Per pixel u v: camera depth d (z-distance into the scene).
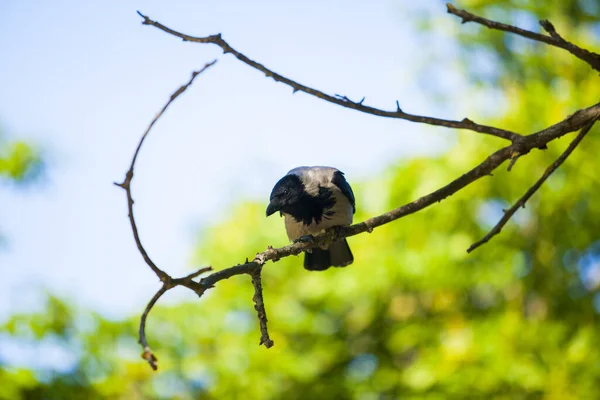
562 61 14.20
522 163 13.50
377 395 14.64
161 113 4.89
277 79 6.32
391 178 14.21
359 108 6.36
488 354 12.73
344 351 15.21
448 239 13.88
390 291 14.63
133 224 4.78
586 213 13.98
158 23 6.07
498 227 6.80
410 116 6.41
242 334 13.93
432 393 13.08
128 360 13.05
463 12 6.46
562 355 12.68
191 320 13.85
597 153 13.28
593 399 12.24
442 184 13.71
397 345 14.66
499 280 14.01
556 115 13.32
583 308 14.54
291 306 14.51
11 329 12.66
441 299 14.73
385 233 14.08
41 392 12.45
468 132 13.81
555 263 14.41
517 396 12.70
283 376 13.59
